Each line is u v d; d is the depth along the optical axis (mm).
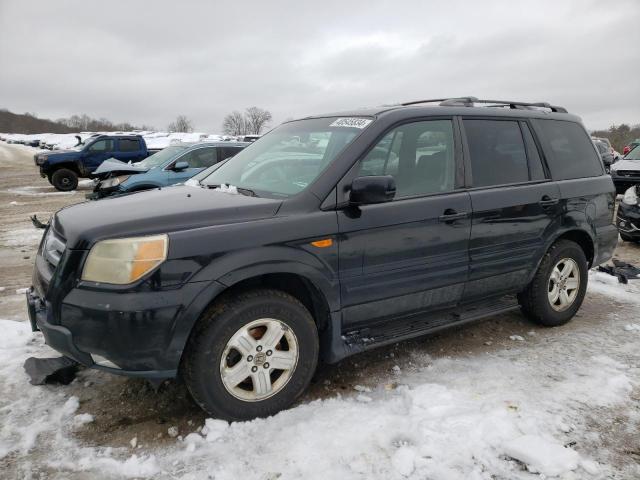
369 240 3189
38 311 2857
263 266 2826
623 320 4602
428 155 3586
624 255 7270
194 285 2654
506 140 4047
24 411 3061
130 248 2600
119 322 2547
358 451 2646
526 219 3967
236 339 2842
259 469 2525
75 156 17688
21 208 13344
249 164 3865
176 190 3658
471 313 3895
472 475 2471
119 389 3330
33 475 2508
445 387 3266
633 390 3291
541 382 3398
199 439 2766
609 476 2492
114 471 2537
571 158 4480
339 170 3168
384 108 3689
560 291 4379
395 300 3383
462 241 3611
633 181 12000
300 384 3074
